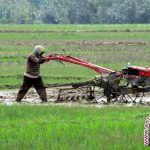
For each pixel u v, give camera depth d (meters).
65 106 32.03
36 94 41.62
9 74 53.03
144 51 83.12
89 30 172.12
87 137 22.88
